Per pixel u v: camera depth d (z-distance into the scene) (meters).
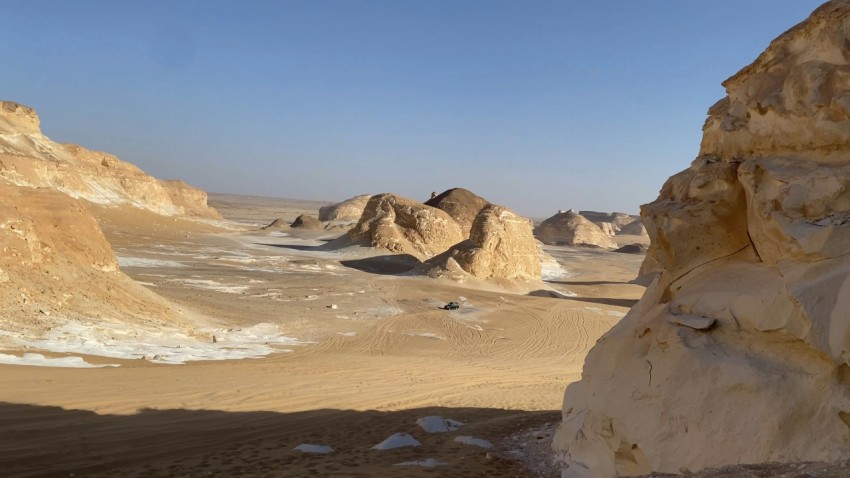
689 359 8.05
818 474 5.30
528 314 39.25
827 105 7.84
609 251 118.31
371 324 33.31
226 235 87.00
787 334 7.21
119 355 19.45
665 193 10.49
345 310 36.75
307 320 32.91
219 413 13.31
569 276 77.31
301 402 15.12
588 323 37.72
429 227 69.19
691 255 9.52
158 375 16.62
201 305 32.66
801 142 8.16
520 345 31.09
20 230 22.69
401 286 46.56
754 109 8.96
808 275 7.17
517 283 54.94
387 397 16.69
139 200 91.75
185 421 12.36
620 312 43.09
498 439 12.43
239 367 19.42
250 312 33.12
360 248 66.69
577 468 9.66
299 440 11.77
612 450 9.05
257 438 11.70
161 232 76.06
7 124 79.69
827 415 6.44
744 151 9.18
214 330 27.64
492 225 55.84
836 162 7.73
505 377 21.91
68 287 23.38
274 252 67.12
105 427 11.34
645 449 8.19
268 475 9.13
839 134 7.66
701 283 8.86
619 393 9.13
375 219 69.94
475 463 10.38
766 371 7.19
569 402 10.84
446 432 12.93
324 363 22.23
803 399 6.71
